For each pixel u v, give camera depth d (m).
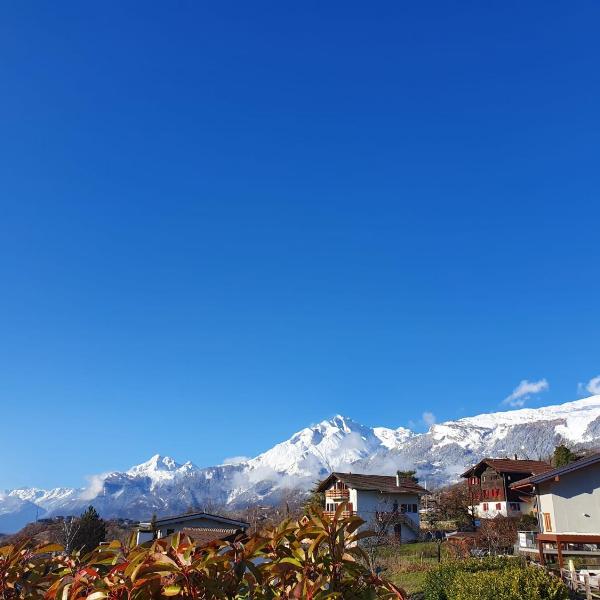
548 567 28.45
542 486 33.06
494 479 70.38
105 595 3.64
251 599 3.99
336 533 4.28
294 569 4.19
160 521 39.16
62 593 3.94
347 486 65.75
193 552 4.02
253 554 4.27
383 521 57.34
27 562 4.80
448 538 56.41
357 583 4.21
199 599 3.76
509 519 59.81
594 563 32.59
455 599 20.48
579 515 31.17
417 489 69.00
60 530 41.72
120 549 4.47
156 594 3.70
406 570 39.53
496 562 26.11
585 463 31.45
